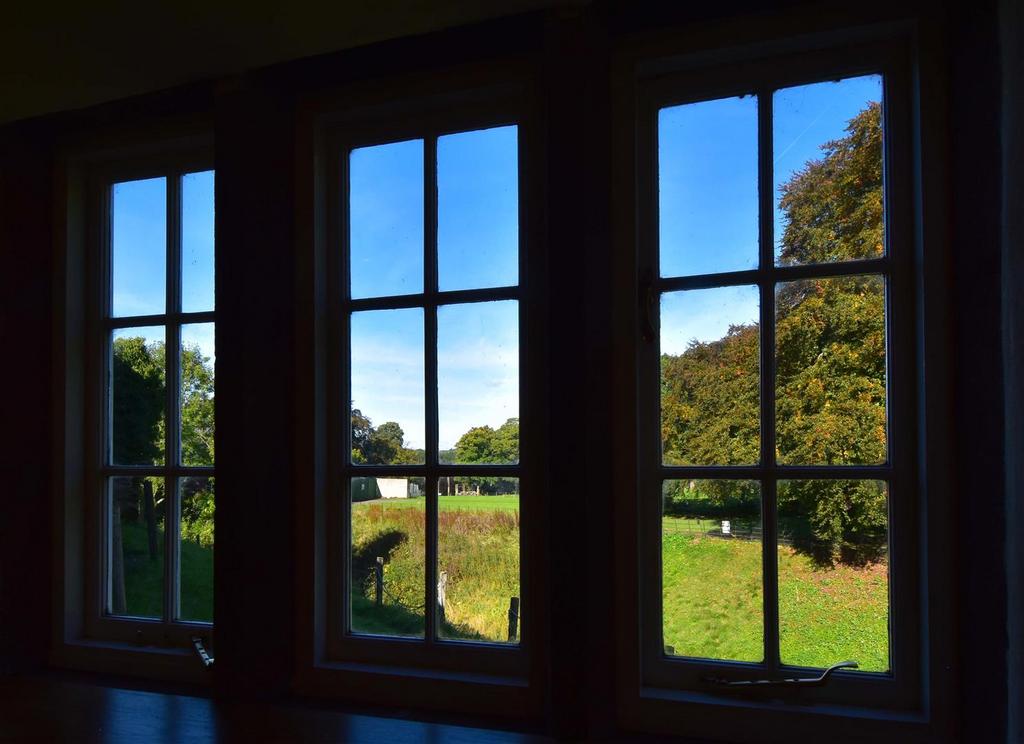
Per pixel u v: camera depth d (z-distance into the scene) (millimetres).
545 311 1037
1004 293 801
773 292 1020
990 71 823
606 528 963
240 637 1104
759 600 1005
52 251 1368
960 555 870
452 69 1111
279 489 1147
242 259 1118
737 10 988
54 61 1074
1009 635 786
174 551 1312
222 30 982
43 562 1330
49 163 1371
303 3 918
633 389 1006
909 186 957
